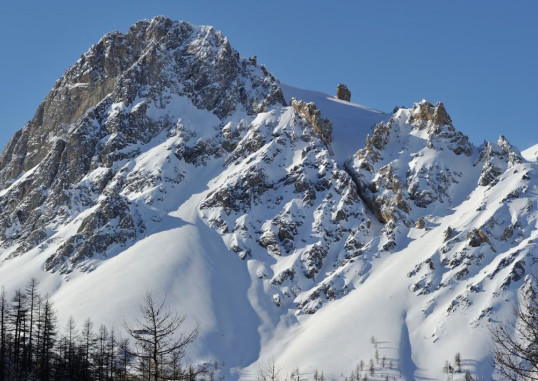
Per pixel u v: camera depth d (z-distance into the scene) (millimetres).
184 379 49844
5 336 154625
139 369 46844
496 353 36219
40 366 147375
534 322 35906
